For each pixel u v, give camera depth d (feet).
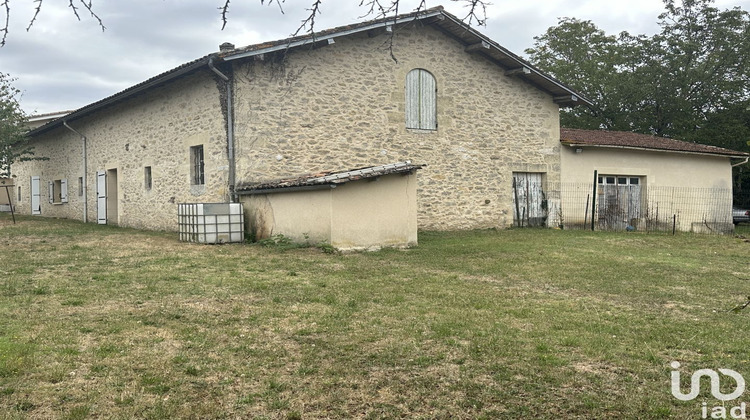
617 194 52.49
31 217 64.28
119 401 11.39
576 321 17.93
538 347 15.17
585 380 13.09
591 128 84.48
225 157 37.17
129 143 49.57
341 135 40.19
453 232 43.11
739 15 78.89
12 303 18.52
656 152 53.62
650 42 82.58
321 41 38.37
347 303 19.67
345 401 11.82
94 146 56.49
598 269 28.12
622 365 14.10
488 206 46.37
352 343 15.34
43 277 23.08
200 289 21.38
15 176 77.71
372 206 32.30
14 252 29.94
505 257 31.04
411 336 16.02
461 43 45.06
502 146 46.91
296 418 11.07
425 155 43.57
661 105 82.12
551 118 49.14
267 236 35.01
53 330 15.58
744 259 33.45
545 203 49.21
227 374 13.03
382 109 41.83
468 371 13.47
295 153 38.58
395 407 11.60
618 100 82.94
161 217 44.80
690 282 25.44
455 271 26.76
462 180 45.16
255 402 11.66
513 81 47.44
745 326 17.92
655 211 53.62
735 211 72.18
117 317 17.19
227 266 26.40
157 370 13.06
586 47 91.71
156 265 26.32
